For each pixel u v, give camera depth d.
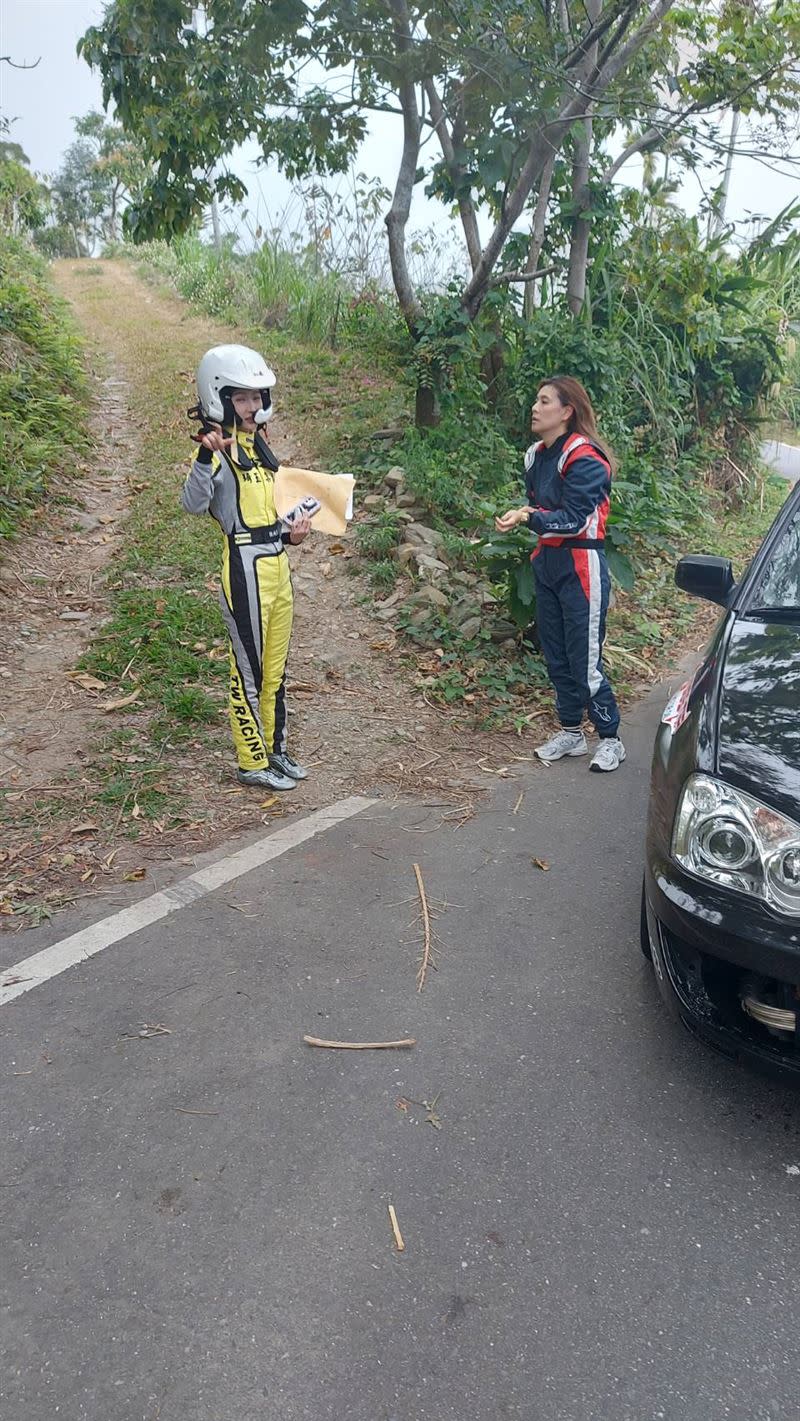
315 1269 2.31
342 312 13.32
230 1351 2.12
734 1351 2.13
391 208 8.39
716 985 2.66
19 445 8.42
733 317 11.35
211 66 7.14
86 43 7.07
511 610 5.98
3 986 3.29
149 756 4.83
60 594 6.54
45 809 4.34
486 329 9.17
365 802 4.62
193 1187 2.52
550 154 7.54
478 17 6.61
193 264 20.55
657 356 10.38
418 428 8.77
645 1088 2.88
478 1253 2.35
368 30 6.91
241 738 4.56
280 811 4.51
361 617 6.57
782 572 3.50
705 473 10.74
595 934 3.62
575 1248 2.37
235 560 4.25
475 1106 2.80
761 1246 2.38
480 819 4.50
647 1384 2.06
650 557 8.54
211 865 4.04
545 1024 3.14
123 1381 2.05
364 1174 2.57
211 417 4.10
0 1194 2.50
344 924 3.66
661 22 8.02
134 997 3.23
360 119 7.88
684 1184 2.55
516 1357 2.11
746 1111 2.79
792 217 10.43
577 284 9.55
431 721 5.48
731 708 2.87
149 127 7.29
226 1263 2.32
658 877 2.76
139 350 14.06
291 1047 3.02
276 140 7.95
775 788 2.55
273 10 6.77
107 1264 2.31
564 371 8.96
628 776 4.96
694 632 7.30
